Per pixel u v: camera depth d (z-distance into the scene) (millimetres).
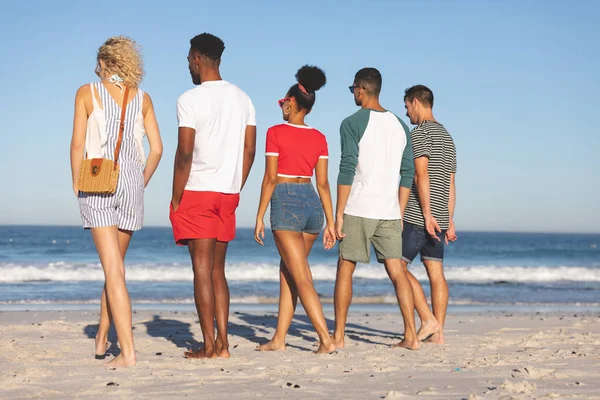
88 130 3807
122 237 3908
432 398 2936
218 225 4137
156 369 3758
